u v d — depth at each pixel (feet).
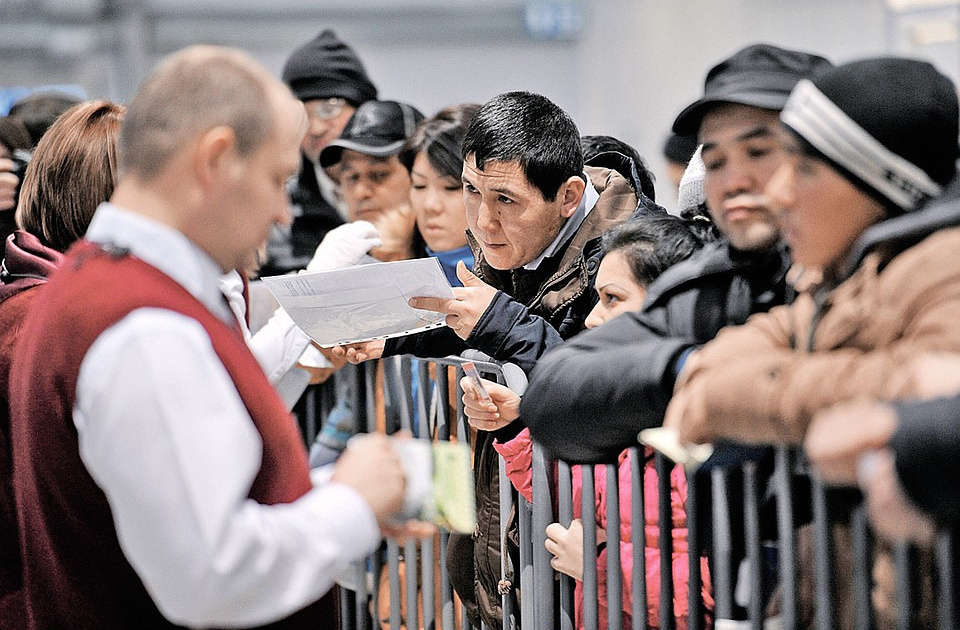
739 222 9.14
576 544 11.51
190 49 8.46
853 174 7.55
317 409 17.34
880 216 7.68
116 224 8.32
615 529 10.77
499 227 13.42
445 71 63.67
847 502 8.39
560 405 9.30
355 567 15.83
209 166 8.10
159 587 7.61
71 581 8.68
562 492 11.73
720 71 9.37
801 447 8.70
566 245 13.58
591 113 63.05
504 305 12.49
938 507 6.28
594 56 62.44
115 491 7.59
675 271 9.96
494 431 12.52
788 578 8.72
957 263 6.95
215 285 8.58
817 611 8.54
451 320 12.57
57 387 8.22
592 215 13.62
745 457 8.71
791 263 9.43
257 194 8.31
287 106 8.49
